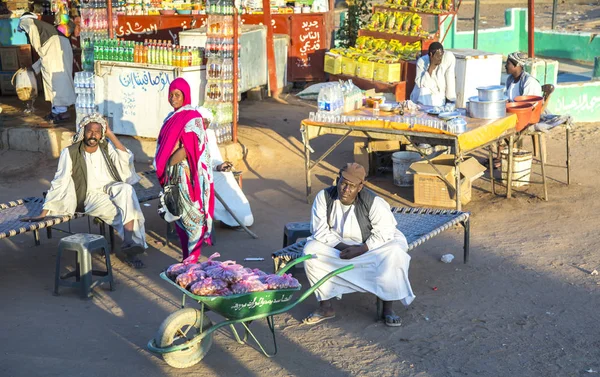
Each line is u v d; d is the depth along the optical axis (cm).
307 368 537
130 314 632
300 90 1572
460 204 825
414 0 1384
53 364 539
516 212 874
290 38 1559
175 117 695
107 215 726
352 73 1384
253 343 579
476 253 756
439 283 686
